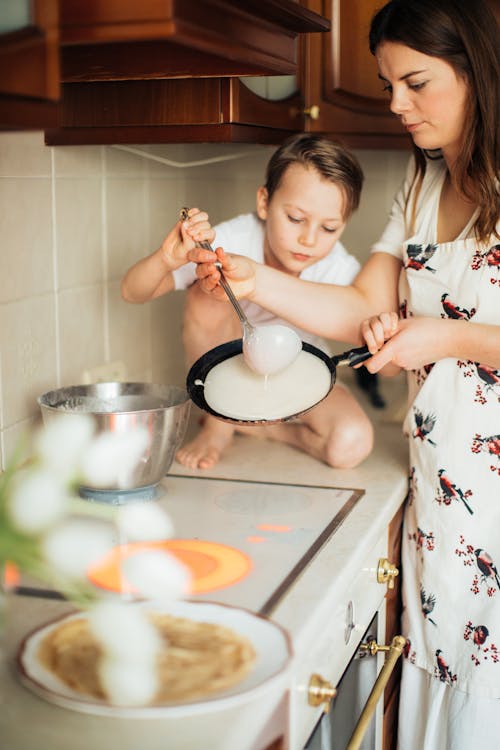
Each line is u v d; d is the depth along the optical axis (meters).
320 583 0.97
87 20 0.87
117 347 1.66
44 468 0.77
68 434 0.78
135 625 0.76
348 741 1.13
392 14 1.24
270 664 0.78
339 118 1.77
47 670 0.77
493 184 1.26
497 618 1.31
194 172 1.93
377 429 1.73
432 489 1.36
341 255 1.72
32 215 1.35
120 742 0.69
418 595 1.40
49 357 1.43
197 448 1.47
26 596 0.93
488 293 1.30
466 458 1.33
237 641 0.82
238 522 1.16
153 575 0.82
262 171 2.22
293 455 1.52
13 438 1.34
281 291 1.39
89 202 1.51
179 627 0.84
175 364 1.93
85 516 1.15
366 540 1.12
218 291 1.34
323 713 0.98
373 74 1.77
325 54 1.73
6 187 1.28
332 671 1.01
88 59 1.12
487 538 1.32
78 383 1.52
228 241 1.63
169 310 1.88
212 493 1.29
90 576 0.97
